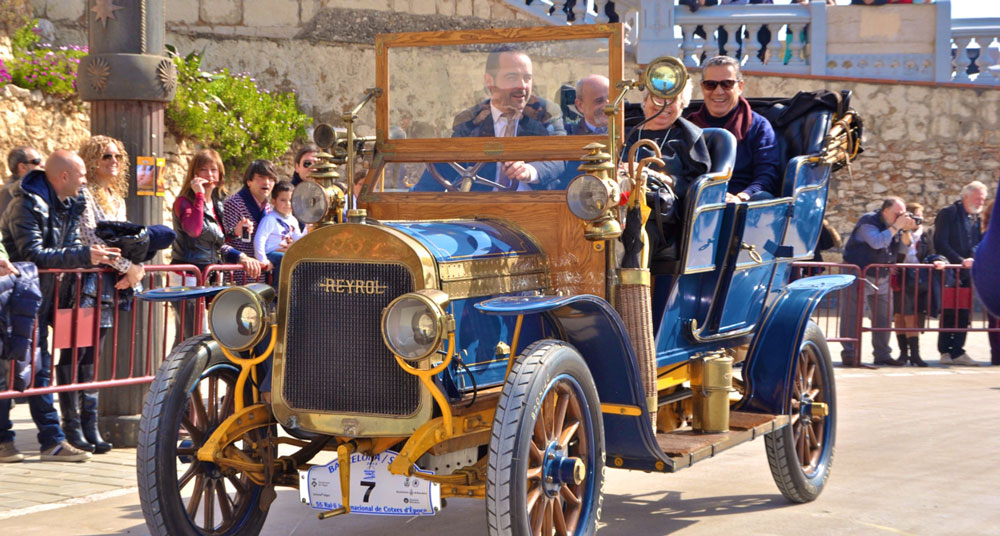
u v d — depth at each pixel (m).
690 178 6.91
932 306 14.92
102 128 8.91
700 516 6.98
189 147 15.96
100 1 8.75
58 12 16.02
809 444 7.60
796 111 8.27
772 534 6.51
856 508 7.20
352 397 5.15
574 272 5.85
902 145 19.73
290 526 6.73
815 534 6.52
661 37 19.06
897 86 19.59
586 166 5.54
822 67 19.55
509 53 6.23
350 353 5.14
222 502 5.91
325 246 5.18
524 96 6.21
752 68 19.36
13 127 13.79
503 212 6.05
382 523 6.83
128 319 8.69
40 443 8.38
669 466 5.58
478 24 19.12
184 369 5.49
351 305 5.14
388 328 4.83
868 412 11.09
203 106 15.65
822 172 8.12
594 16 19.36
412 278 5.00
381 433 5.09
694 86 19.06
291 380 5.27
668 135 7.07
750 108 8.30
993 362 15.12
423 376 4.88
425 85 6.45
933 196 19.89
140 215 8.98
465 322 5.20
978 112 19.77
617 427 5.62
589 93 6.08
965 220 15.22
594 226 5.63
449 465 5.31
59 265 8.08
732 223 6.73
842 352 15.04
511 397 4.80
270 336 5.55
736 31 19.52
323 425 5.20
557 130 6.16
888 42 19.61
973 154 19.86
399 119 6.52
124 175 8.93
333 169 5.96
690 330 6.56
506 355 5.49
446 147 6.37
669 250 6.28
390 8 18.66
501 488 4.69
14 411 10.60
